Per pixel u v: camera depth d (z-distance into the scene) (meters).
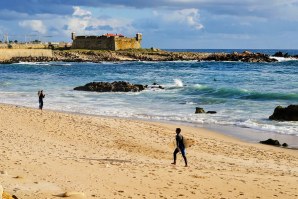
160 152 21.70
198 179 15.14
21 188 11.98
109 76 89.00
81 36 191.12
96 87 57.84
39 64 137.62
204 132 28.78
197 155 21.36
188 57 177.50
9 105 39.19
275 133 28.69
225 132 28.95
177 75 91.69
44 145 20.70
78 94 54.00
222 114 37.00
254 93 50.66
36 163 15.66
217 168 17.92
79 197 11.41
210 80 77.31
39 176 13.70
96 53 170.88
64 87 63.66
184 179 15.03
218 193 13.49
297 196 13.55
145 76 89.00
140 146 22.91
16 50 154.25
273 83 68.44
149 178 14.81
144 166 16.97
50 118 30.06
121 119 32.88
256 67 122.94
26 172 14.05
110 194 12.36
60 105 43.06
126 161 18.12
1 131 23.78
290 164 20.17
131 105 43.56
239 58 165.38
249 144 25.20
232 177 15.79
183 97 50.28
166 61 166.50
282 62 152.12
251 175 16.52
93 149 21.11
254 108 40.75
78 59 158.50
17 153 17.44
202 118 34.72
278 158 21.67
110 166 16.34
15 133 23.55
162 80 78.00
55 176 13.93
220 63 149.00
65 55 166.38
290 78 78.38
